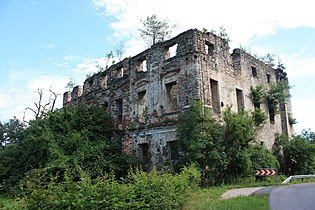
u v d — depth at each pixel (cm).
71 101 3422
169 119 2138
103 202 672
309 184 1812
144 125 2334
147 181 888
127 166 2173
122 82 2653
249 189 1600
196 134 1745
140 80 2458
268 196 1248
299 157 2681
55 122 2372
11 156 2530
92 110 2584
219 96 2198
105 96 2842
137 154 2350
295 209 958
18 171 2331
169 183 935
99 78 2984
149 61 2409
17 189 1923
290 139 2853
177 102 2111
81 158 1969
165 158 2108
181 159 1819
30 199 614
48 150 2072
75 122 2381
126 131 2495
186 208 965
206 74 2108
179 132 1845
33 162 2244
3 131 5391
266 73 2988
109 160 2119
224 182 1848
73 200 632
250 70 2709
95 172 1950
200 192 1338
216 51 2298
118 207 699
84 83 3212
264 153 2225
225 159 1769
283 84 2919
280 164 2712
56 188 655
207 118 1814
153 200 816
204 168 1748
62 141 2164
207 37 2236
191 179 1288
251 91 2652
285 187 1625
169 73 2214
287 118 3120
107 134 2534
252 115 2398
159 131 2197
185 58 2116
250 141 2058
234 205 1026
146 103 2366
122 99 2620
